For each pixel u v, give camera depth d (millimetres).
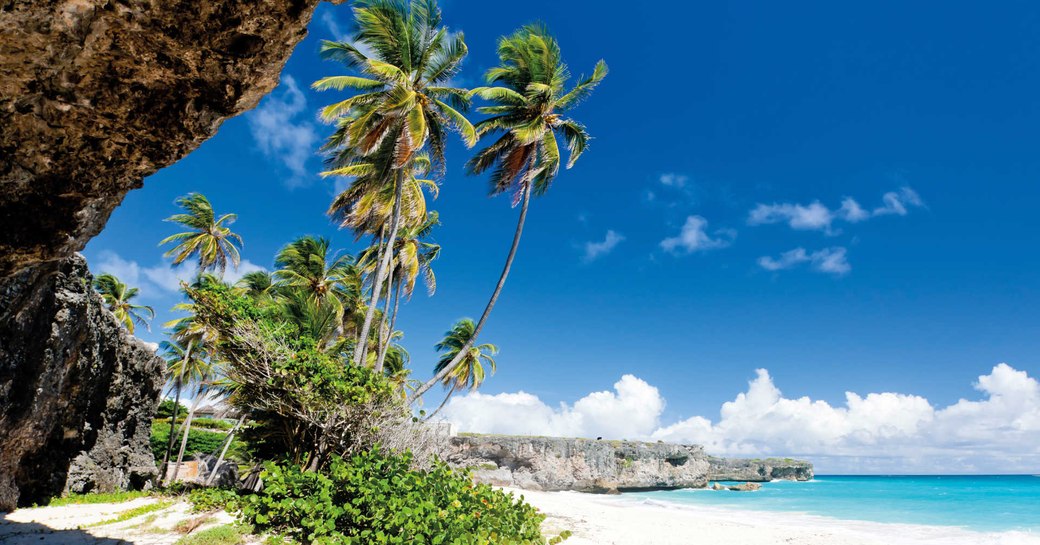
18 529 8695
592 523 16156
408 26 18078
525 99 19578
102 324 14945
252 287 29516
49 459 13188
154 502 12891
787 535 16391
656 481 84812
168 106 4094
